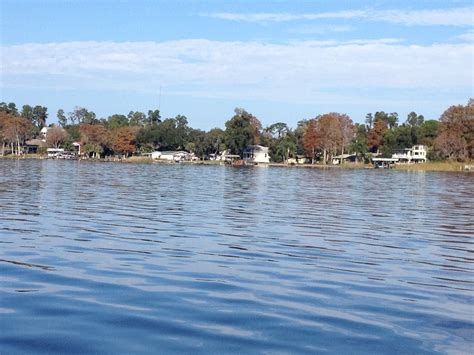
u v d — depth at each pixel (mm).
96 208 28453
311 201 37094
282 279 13250
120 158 181750
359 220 26359
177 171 95562
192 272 13727
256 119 189625
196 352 8344
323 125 174500
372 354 8492
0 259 14602
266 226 23109
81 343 8594
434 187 60281
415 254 17375
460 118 156125
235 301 11148
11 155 186750
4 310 10117
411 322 10164
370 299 11680
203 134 196125
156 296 11336
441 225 25109
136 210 28016
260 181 65812
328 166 166875
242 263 15070
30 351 8242
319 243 19016
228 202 34469
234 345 8680
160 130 192125
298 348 8625
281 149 181500
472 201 40156
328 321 10047
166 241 18469
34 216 24344
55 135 193500
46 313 10000
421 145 180250
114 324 9492
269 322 9867
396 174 108688
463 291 12641
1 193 36906
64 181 53125
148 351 8328
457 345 9031
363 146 181125
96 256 15430
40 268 13641
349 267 14992
